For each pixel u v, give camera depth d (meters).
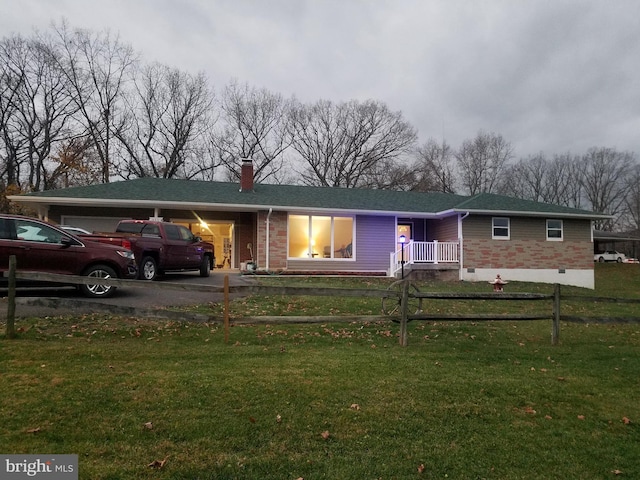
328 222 18.31
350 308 9.24
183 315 5.68
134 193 16.34
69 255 8.27
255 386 4.18
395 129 41.72
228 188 19.05
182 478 2.71
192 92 35.09
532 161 55.22
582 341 7.31
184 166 35.62
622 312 11.35
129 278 9.06
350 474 2.87
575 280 19.53
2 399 3.59
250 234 18.56
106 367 4.53
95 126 31.88
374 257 18.70
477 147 47.94
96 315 6.97
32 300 5.48
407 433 3.48
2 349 4.93
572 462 3.20
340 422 3.57
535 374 5.15
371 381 4.51
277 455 3.04
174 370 4.54
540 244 19.22
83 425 3.26
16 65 29.39
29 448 2.91
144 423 3.34
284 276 15.75
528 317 6.70
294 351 5.61
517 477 2.96
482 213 18.20
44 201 14.90
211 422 3.42
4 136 29.19
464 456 3.19
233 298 9.66
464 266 18.25
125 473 2.71
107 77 32.12
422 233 20.77
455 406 4.03
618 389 4.79
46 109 30.53
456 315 6.34
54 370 4.34
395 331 7.32
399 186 41.22
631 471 3.12
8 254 7.64
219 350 5.47
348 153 41.59
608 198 55.25
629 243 52.12
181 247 12.31
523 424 3.77
